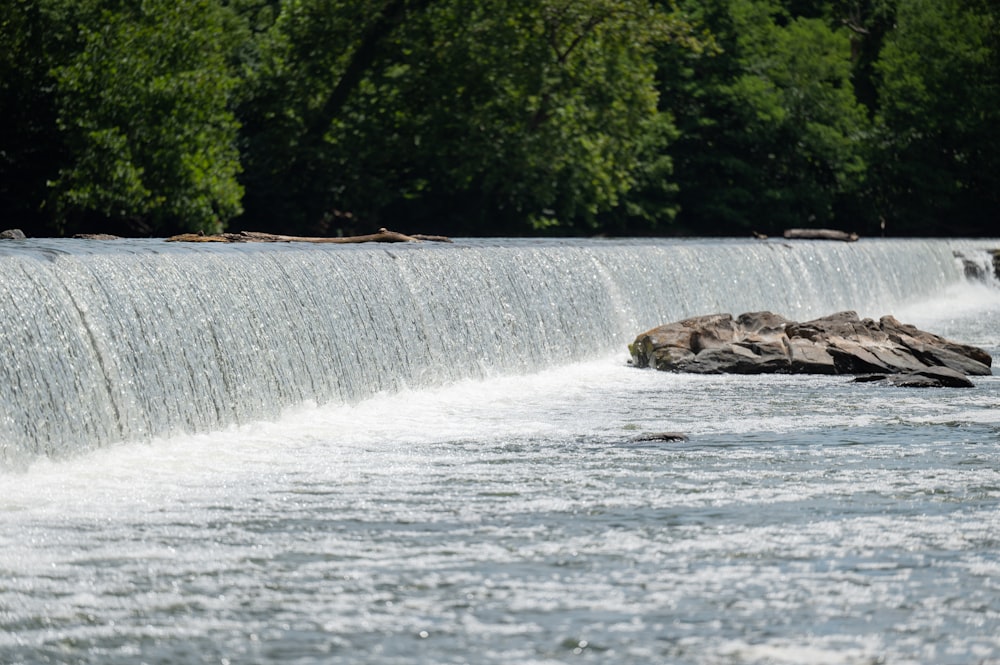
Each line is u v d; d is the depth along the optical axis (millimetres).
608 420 38656
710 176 116875
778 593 22859
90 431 32406
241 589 22812
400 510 27672
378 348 42750
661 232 114750
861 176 121438
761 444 35031
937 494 29578
